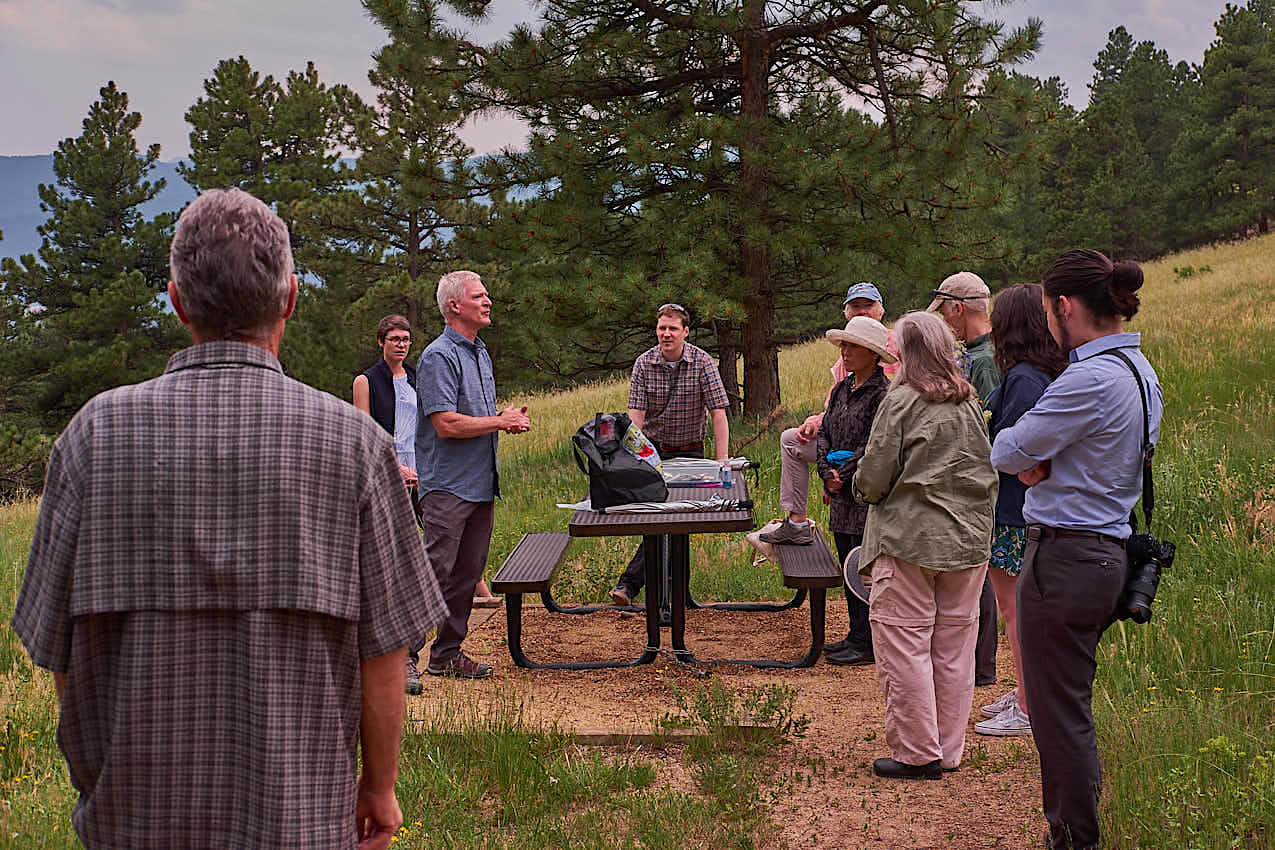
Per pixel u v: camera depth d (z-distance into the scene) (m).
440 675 5.73
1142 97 56.06
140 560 1.71
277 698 1.70
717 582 7.73
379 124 27.50
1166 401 13.30
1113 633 5.64
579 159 13.12
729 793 4.12
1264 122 44.25
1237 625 5.54
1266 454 9.57
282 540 1.73
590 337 13.90
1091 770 3.35
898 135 12.99
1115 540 3.30
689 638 6.59
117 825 1.72
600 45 13.19
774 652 6.25
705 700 4.81
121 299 31.59
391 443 1.89
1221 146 44.44
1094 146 46.56
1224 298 23.64
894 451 4.24
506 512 10.84
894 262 12.75
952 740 4.43
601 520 5.39
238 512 1.73
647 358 6.85
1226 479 8.25
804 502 6.36
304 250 30.20
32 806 3.92
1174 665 5.20
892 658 4.33
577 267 12.79
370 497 1.81
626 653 6.25
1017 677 4.85
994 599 5.56
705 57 14.20
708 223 13.12
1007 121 12.98
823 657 6.09
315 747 1.73
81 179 35.38
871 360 5.59
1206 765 3.92
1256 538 7.14
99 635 1.72
